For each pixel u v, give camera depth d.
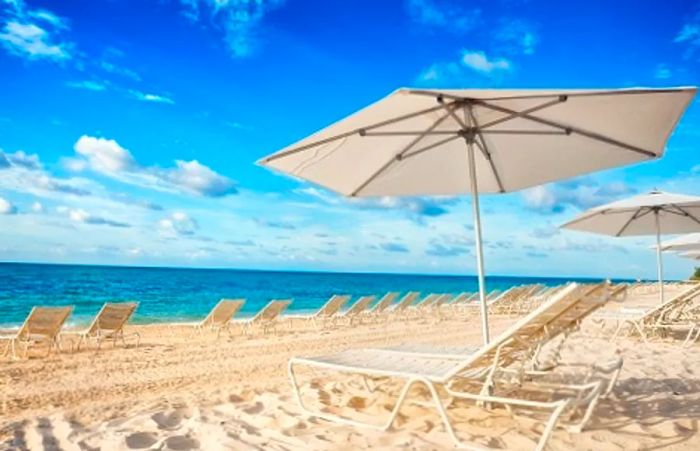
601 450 2.80
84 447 2.95
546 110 3.36
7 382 5.33
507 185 4.80
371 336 9.91
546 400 3.73
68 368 6.18
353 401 3.88
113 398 4.56
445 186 4.88
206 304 25.36
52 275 38.25
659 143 3.53
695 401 3.81
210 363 6.49
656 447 2.84
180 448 2.89
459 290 51.47
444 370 3.23
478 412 3.51
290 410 3.64
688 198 7.06
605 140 3.70
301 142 3.44
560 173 4.44
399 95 2.79
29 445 3.02
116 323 8.02
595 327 9.58
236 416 3.52
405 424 3.30
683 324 7.34
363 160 4.20
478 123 3.84
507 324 12.16
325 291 41.81
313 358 3.72
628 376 4.73
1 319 17.02
